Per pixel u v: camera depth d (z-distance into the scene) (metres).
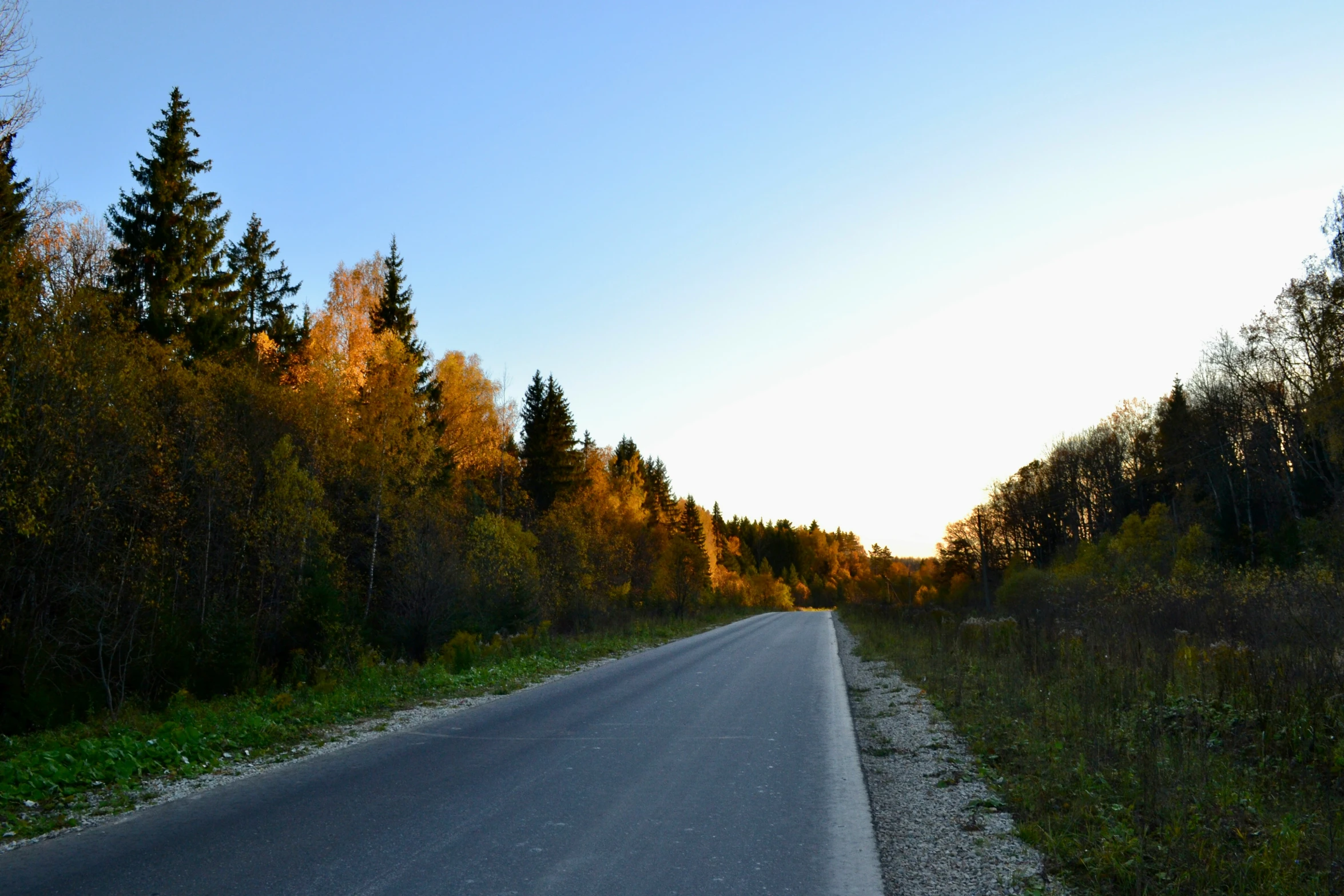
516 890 4.95
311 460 26.27
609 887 4.99
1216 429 52.22
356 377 31.84
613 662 22.34
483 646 23.48
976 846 5.82
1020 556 82.12
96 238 27.22
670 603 56.84
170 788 7.86
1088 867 5.20
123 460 18.17
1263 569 22.78
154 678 18.39
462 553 29.72
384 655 25.59
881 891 4.96
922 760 8.80
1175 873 5.02
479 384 44.19
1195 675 11.30
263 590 23.28
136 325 23.23
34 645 15.96
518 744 9.91
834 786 7.69
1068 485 77.31
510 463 46.75
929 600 93.62
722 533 133.62
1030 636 16.47
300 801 7.19
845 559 165.75
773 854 5.65
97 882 5.14
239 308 31.72
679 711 12.62
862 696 14.36
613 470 77.69
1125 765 7.42
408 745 9.95
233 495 23.00
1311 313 36.78
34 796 7.46
